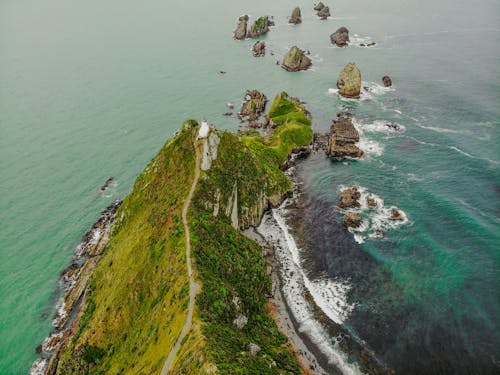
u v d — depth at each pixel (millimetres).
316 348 76625
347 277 90812
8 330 89438
